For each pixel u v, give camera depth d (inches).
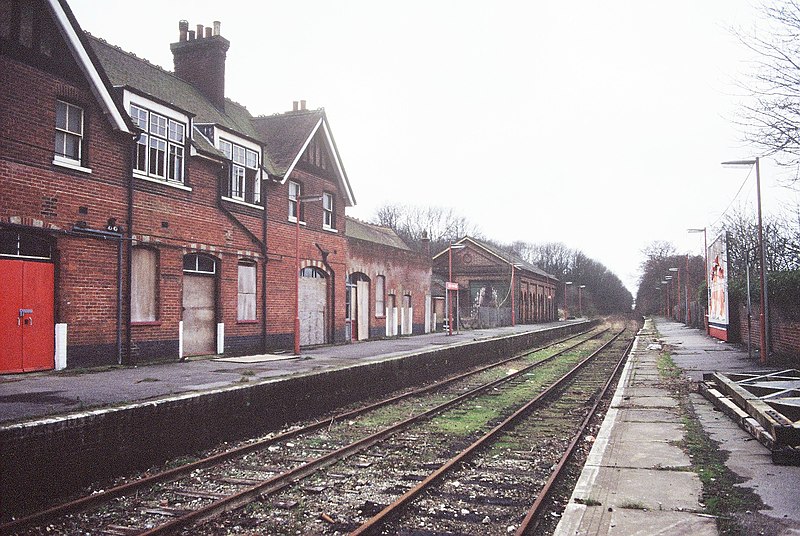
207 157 652.7
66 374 481.4
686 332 1625.2
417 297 1259.8
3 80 460.1
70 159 518.9
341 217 957.8
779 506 233.3
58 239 499.8
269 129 879.7
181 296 624.4
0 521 252.5
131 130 561.3
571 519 223.6
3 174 459.2
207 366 556.7
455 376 756.0
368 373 582.2
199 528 240.8
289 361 612.1
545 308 2741.1
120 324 553.3
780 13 441.7
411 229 3644.2
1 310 468.1
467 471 322.3
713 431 372.5
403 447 376.8
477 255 2186.3
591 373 814.5
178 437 353.7
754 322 940.6
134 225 570.6
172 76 755.4
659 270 3964.1
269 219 775.1
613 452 324.2
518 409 513.0
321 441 396.5
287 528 242.1
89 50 518.3
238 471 323.3
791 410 360.8
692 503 239.5
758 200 719.7
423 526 243.4
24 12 479.5
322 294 909.8
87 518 252.4
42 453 276.5
